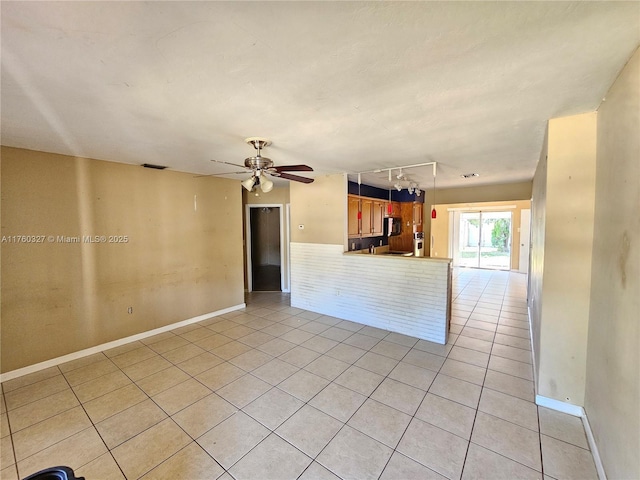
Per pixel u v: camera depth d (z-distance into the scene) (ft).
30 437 7.02
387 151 10.57
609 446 5.36
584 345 7.38
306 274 16.85
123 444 6.77
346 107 6.52
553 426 7.18
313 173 15.28
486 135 8.66
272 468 6.07
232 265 16.75
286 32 3.95
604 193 6.15
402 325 13.24
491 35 4.04
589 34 4.01
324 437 6.91
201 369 10.16
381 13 3.60
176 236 14.06
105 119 7.11
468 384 9.08
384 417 7.59
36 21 3.62
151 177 13.08
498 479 5.75
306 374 9.76
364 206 18.15
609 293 5.69
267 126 7.72
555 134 7.38
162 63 4.69
